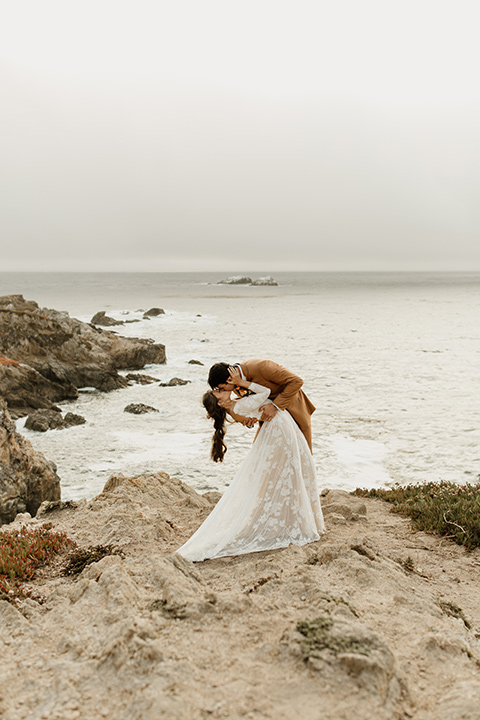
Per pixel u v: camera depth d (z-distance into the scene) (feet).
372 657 8.55
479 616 13.56
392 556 18.01
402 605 12.06
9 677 9.16
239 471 17.34
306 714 7.55
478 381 92.84
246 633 10.00
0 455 36.04
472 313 247.29
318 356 122.52
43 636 10.77
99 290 528.63
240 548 16.55
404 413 72.02
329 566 14.12
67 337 91.71
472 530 20.84
